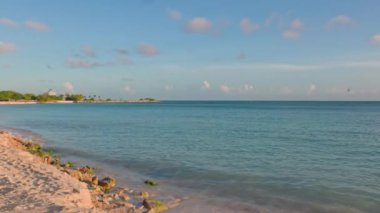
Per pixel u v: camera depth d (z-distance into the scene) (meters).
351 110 146.25
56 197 14.32
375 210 16.66
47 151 34.16
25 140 42.69
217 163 27.95
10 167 19.61
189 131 55.78
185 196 18.78
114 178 22.83
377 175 23.73
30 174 18.23
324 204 17.53
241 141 42.41
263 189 20.23
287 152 33.62
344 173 24.34
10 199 13.67
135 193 19.12
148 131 55.97
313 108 176.38
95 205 15.78
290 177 23.14
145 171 25.08
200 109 168.50
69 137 47.53
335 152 33.72
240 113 123.00
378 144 39.53
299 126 64.81
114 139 44.91
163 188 20.41
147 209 16.16
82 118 94.88
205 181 22.12
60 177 18.14
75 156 31.73
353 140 43.22
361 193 19.36
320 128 60.47
